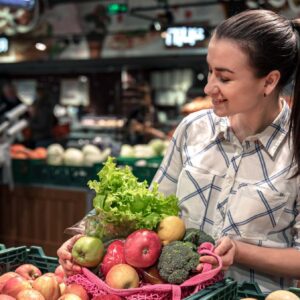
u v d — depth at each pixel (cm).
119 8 520
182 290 135
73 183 458
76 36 638
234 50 150
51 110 700
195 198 183
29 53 687
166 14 504
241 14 159
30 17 539
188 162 185
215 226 180
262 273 177
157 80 737
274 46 153
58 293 143
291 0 394
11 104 603
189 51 567
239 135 177
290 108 182
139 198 145
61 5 660
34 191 474
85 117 744
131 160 443
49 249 471
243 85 153
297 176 169
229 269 179
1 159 469
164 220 145
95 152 484
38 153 510
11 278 148
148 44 614
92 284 138
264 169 173
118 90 775
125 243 140
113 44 643
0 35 618
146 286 133
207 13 550
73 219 454
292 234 178
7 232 493
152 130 600
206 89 157
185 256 136
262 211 171
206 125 186
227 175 178
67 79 814
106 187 147
